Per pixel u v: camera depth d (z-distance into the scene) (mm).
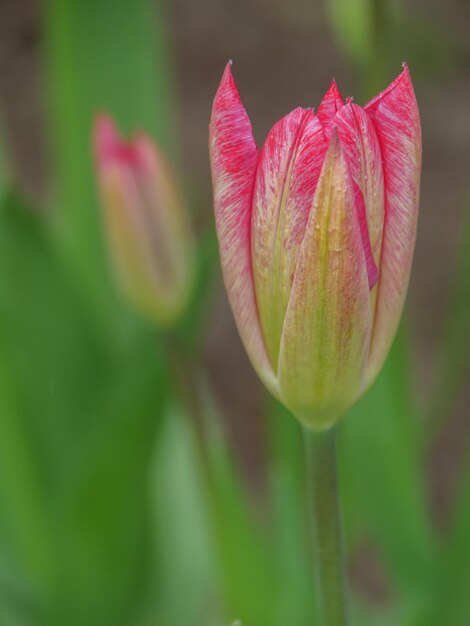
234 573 515
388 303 346
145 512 505
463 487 490
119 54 565
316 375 345
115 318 593
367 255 338
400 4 705
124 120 568
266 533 631
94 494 490
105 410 512
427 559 498
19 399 531
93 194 587
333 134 326
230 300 350
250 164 341
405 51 750
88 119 571
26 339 524
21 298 521
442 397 552
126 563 510
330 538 356
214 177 343
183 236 487
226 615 547
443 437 885
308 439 354
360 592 800
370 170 336
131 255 481
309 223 333
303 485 508
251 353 352
